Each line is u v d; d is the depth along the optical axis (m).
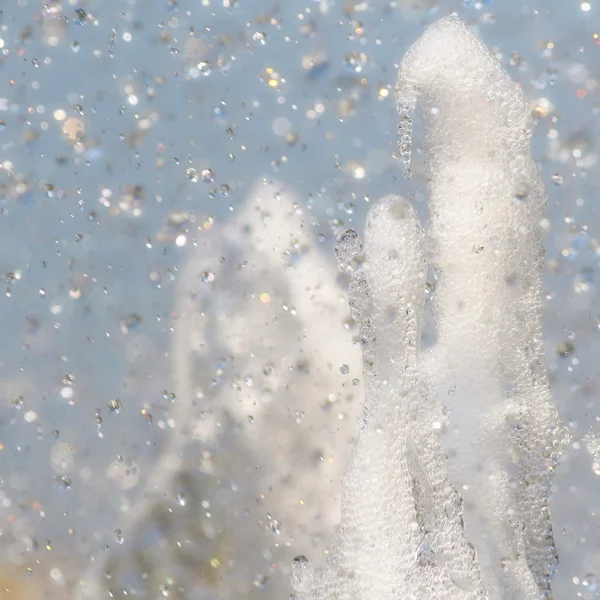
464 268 1.42
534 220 1.43
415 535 1.37
